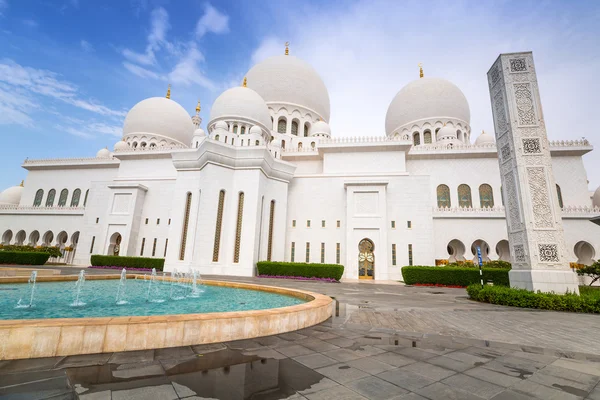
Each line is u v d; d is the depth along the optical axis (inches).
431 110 1631.4
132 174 1435.8
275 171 1176.2
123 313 305.1
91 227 1312.7
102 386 136.6
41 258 1106.7
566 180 1254.9
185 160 1101.1
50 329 176.4
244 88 1455.5
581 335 278.5
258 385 143.5
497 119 639.1
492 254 1162.6
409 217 1144.8
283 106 1654.8
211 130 1422.2
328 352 203.0
